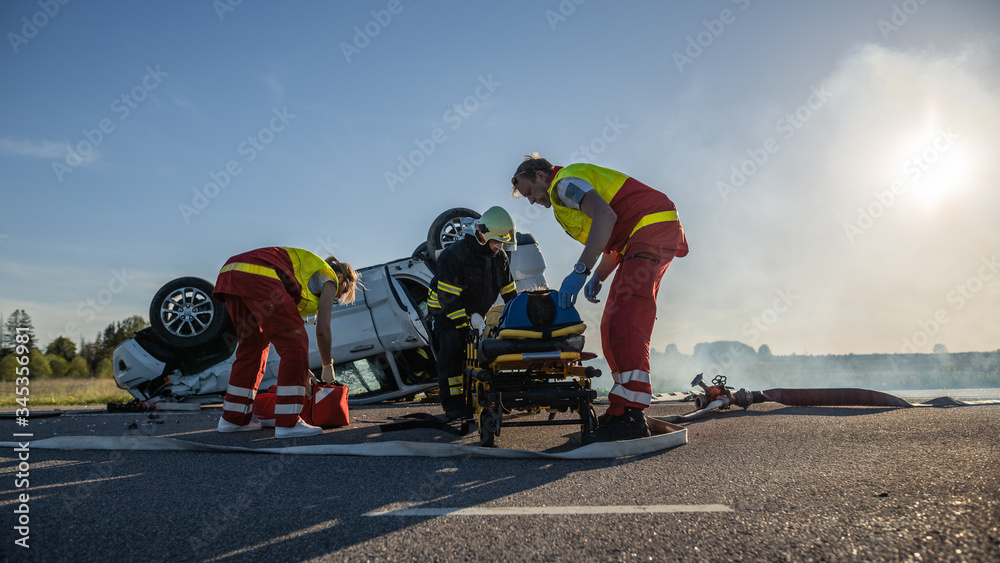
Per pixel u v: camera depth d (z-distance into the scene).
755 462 2.73
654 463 2.79
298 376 4.29
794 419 4.48
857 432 3.65
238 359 4.67
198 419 6.20
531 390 3.42
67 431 4.84
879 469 2.44
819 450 3.01
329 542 1.65
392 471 2.71
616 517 1.83
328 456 3.19
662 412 5.66
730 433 3.80
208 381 8.27
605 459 2.97
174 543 1.67
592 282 4.01
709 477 2.42
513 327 3.38
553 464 2.84
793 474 2.41
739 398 5.41
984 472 2.28
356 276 4.95
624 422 3.26
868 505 1.86
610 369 3.45
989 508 1.76
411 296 8.23
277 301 4.23
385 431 4.42
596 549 1.54
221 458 3.20
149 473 2.76
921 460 2.61
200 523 1.87
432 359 8.40
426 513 1.93
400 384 8.12
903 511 1.77
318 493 2.29
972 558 1.38
